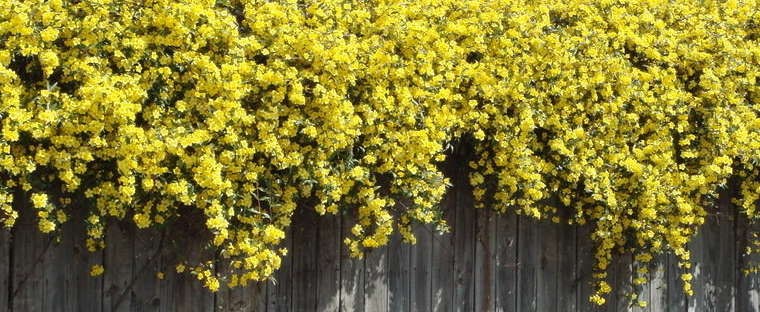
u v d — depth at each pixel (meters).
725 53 5.04
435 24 4.33
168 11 3.64
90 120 3.41
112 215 3.70
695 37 5.11
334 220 4.46
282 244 4.34
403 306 4.65
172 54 3.72
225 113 3.64
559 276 5.09
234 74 3.68
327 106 3.85
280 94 3.78
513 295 4.95
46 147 3.47
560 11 4.81
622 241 4.95
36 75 3.54
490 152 4.50
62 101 3.42
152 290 4.11
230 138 3.64
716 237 5.58
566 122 4.50
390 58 4.01
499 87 4.30
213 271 4.19
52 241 3.91
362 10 4.18
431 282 4.72
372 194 4.04
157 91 3.64
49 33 3.42
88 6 3.58
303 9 4.13
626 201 4.73
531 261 5.00
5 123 3.29
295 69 3.81
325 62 3.85
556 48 4.46
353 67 3.89
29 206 3.83
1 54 3.36
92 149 3.47
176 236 4.14
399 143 4.07
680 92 4.86
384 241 4.11
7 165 3.30
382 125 4.01
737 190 5.51
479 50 4.33
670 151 4.81
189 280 4.17
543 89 4.47
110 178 3.60
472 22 4.35
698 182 4.82
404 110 4.07
